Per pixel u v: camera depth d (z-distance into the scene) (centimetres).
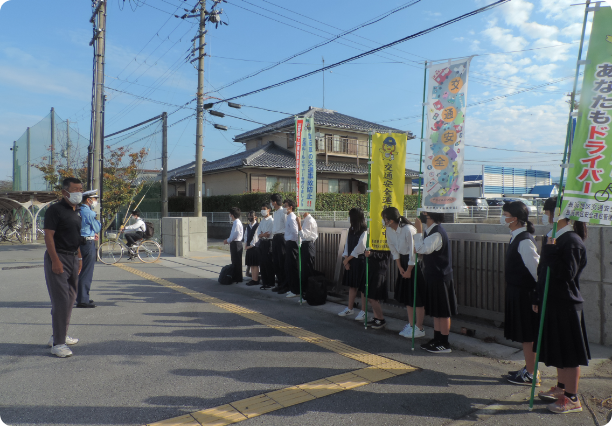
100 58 1145
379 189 484
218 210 2338
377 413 292
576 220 297
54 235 402
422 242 420
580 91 289
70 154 1719
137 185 1602
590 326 423
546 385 340
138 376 354
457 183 400
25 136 2083
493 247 484
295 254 667
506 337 351
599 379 346
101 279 851
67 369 369
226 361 391
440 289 412
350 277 548
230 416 286
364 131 2872
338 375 359
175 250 1237
